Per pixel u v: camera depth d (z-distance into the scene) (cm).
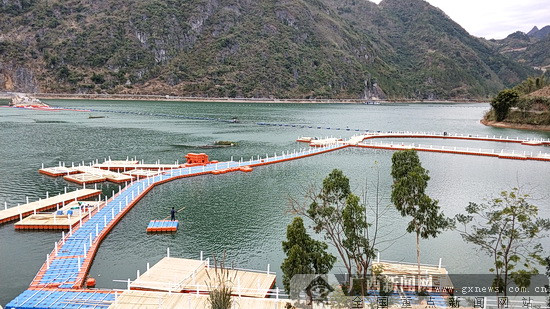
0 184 6612
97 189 6359
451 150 10119
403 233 4669
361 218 3017
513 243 3647
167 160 8931
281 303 2972
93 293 3120
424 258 4041
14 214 4881
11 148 9881
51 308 2895
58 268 3581
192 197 6041
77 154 9356
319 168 8106
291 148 10831
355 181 7006
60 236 4438
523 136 14212
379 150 10425
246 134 13662
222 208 5522
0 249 4106
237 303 2922
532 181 7206
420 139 12925
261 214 5275
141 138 12056
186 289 3216
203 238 4488
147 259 3962
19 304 2941
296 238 2795
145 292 3095
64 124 15050
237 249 4216
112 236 4516
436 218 3181
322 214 3241
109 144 10850
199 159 8400
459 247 4316
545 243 4162
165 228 4641
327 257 2792
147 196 6094
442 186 6831
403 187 3189
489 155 9744
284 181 7025
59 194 5928
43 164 8150
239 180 7100
